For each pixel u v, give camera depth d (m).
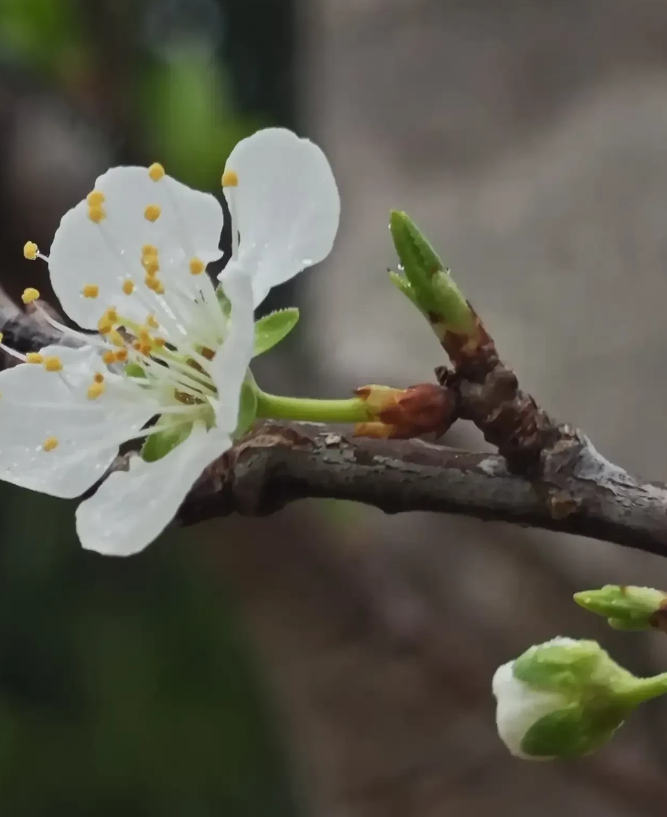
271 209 0.20
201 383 0.20
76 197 0.32
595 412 0.43
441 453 0.20
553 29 0.50
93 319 0.20
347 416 0.19
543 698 0.20
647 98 0.47
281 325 0.20
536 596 0.39
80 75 0.36
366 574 0.34
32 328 0.21
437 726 0.35
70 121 0.36
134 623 0.48
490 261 0.47
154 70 0.37
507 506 0.19
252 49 0.49
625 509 0.19
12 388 0.20
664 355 0.43
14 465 0.20
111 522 0.19
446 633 0.35
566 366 0.44
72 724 0.47
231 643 0.47
